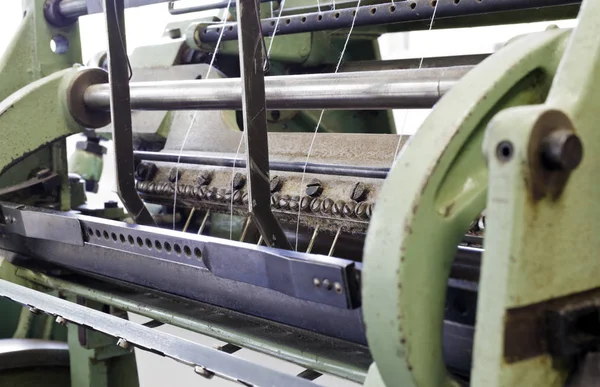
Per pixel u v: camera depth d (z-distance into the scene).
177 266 1.20
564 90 0.70
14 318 1.88
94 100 1.56
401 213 0.71
